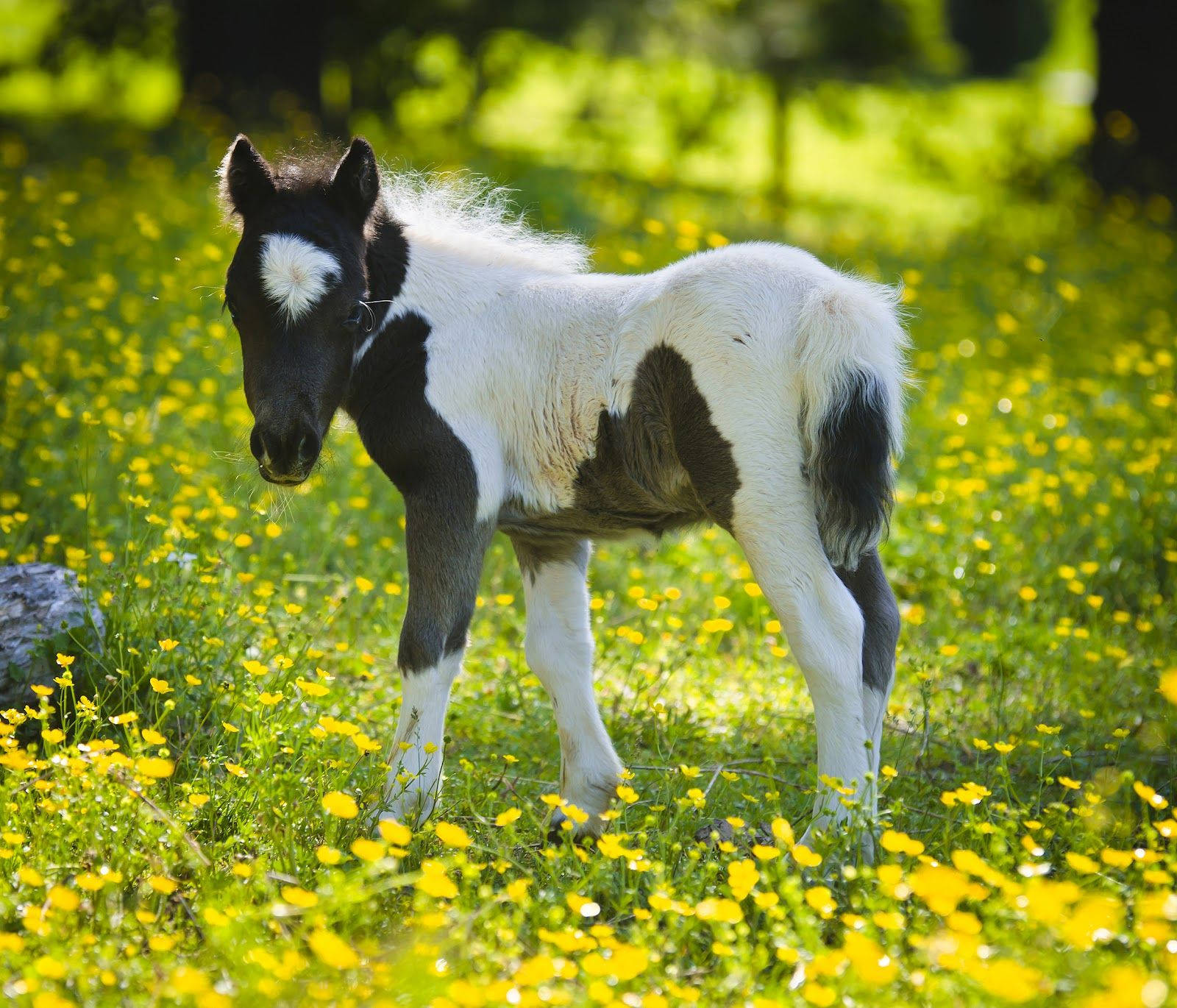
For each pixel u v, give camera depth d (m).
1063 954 5.56
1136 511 12.82
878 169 42.66
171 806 7.22
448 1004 4.92
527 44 36.69
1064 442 13.54
